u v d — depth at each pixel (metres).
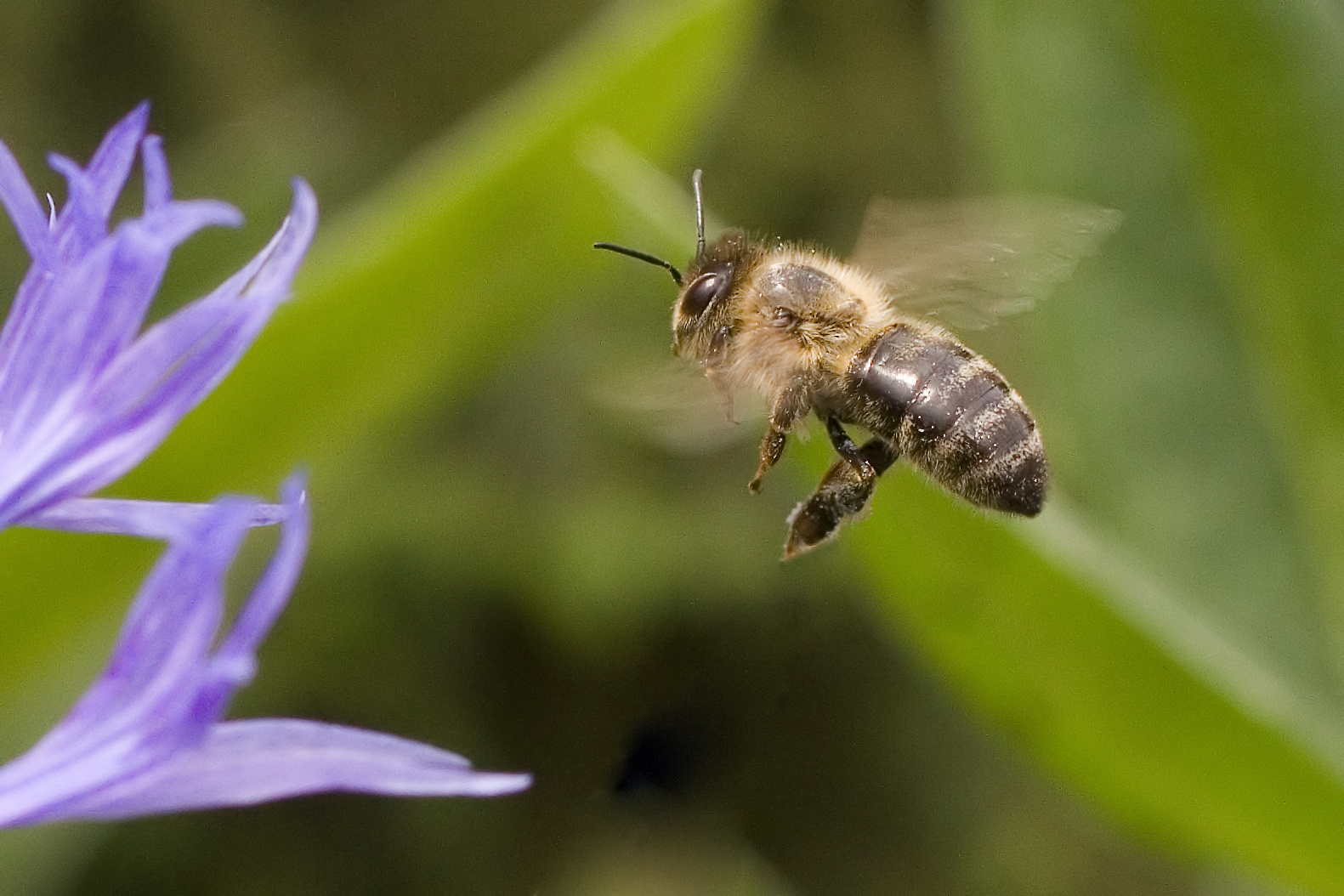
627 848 0.24
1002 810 0.31
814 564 0.23
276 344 0.19
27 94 0.31
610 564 0.28
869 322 0.19
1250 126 0.20
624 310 0.28
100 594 0.19
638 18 0.19
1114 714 0.19
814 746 0.29
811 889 0.29
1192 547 0.20
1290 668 0.19
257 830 0.27
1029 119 0.20
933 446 0.19
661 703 0.19
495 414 0.29
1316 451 0.20
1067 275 0.19
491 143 0.19
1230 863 0.19
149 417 0.17
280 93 0.33
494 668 0.29
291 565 0.15
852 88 0.36
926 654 0.19
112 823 0.23
